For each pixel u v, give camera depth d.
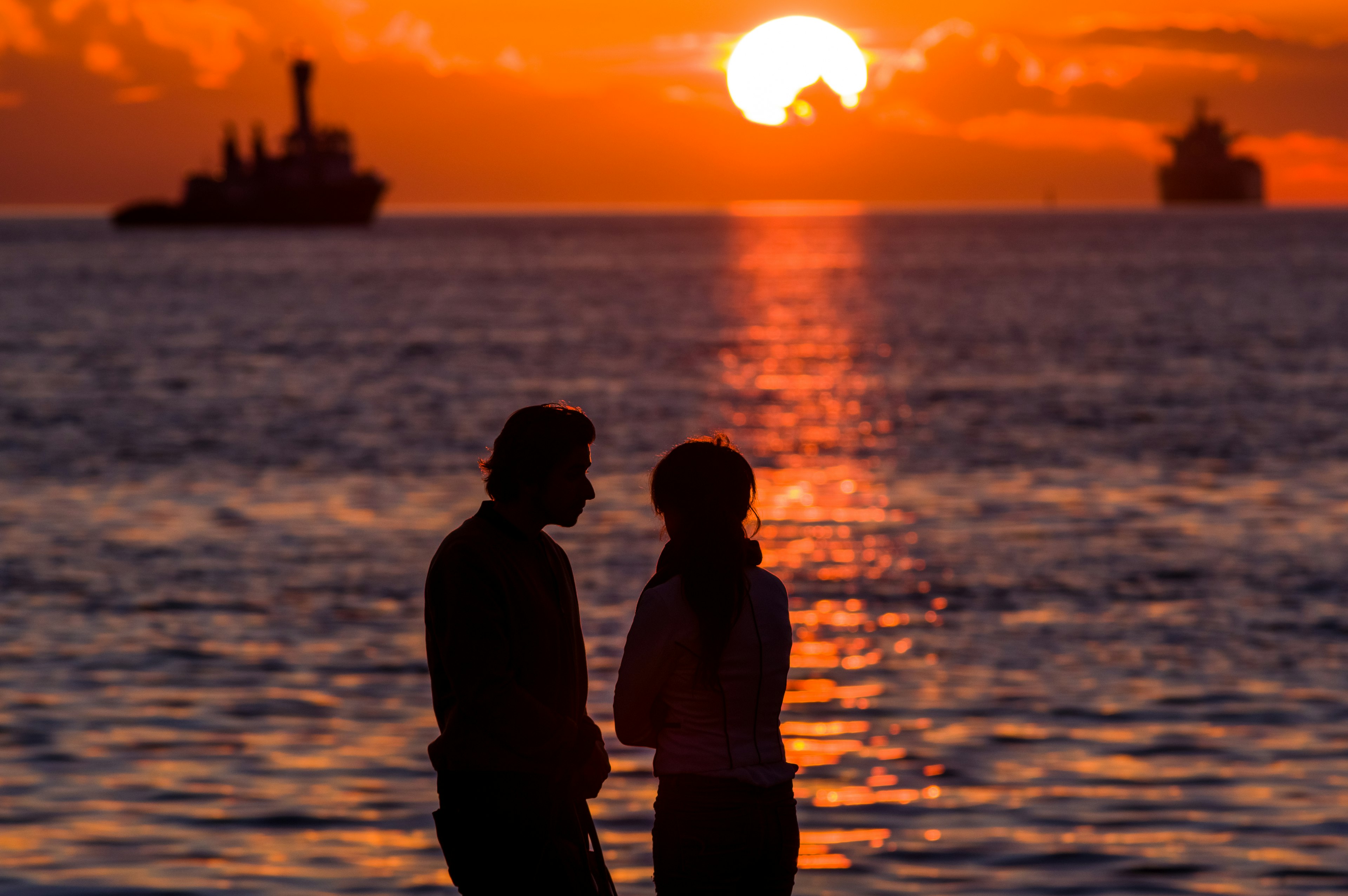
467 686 12.68
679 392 122.31
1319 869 23.33
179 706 33.72
